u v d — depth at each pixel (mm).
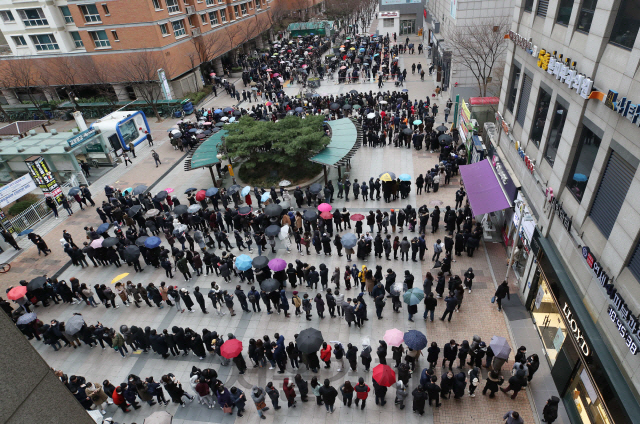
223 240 18828
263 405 11008
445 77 37062
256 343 12422
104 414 11828
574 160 10719
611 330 8398
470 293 14945
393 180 20844
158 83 39562
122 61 39781
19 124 31031
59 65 41281
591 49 9578
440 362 12508
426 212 18016
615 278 8406
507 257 16672
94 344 14633
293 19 83312
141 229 20250
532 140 14023
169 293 15156
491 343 10898
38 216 23031
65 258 19891
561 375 10828
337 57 49500
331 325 14273
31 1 39281
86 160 29453
